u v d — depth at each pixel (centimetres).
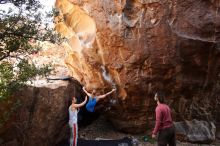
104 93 952
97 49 889
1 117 765
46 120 837
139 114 956
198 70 893
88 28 919
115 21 843
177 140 966
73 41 981
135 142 917
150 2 818
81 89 988
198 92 950
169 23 827
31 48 771
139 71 875
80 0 879
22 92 802
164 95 920
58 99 853
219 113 1066
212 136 977
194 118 997
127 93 911
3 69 720
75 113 859
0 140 789
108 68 902
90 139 946
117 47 859
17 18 748
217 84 1014
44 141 839
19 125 805
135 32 841
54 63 1201
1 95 702
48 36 777
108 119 1031
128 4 834
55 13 785
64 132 906
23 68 743
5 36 750
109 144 901
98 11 852
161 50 842
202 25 825
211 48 851
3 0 746
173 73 879
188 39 831
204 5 820
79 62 981
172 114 958
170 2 816
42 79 914
